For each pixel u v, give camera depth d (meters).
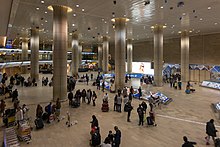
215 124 10.27
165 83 27.38
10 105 14.08
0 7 6.89
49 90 20.84
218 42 29.91
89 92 14.84
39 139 8.27
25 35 34.75
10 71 41.72
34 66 27.59
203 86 24.91
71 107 13.70
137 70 40.09
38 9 16.42
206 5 15.09
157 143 7.88
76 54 34.81
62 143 7.87
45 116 10.56
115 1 13.82
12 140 7.62
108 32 32.31
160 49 24.02
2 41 22.98
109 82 24.80
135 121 10.69
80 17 19.86
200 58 32.56
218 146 7.15
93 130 7.71
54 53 15.12
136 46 47.66
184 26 24.75
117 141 6.95
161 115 11.92
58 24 15.02
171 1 14.05
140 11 17.00
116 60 20.02
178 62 36.81
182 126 9.94
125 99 13.02
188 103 15.16
